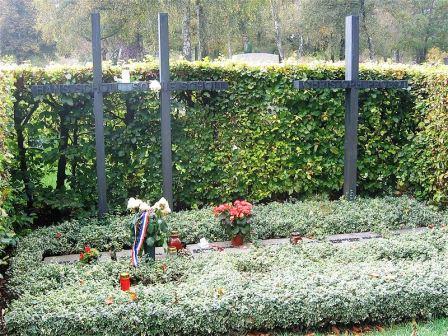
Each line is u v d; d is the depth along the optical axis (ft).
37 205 23.27
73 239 20.03
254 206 24.02
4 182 17.70
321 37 93.71
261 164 25.64
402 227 22.03
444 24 94.17
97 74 21.27
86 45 92.27
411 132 27.07
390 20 93.66
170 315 13.05
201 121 24.86
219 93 24.81
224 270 15.52
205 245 19.38
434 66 26.37
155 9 78.95
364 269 15.31
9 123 19.75
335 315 13.71
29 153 23.22
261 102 25.17
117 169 24.18
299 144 25.99
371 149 26.89
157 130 24.30
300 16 94.84
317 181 26.40
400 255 17.33
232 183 25.55
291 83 25.18
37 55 108.17
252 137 25.35
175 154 24.70
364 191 27.61
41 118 23.16
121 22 81.76
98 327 12.98
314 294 13.67
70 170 24.13
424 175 25.57
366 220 21.94
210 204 25.62
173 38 89.56
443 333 13.19
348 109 24.32
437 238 19.04
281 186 26.11
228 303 13.34
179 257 17.79
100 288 14.61
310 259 17.02
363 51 99.55
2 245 17.19
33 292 14.60
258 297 13.55
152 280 16.01
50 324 12.78
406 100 26.94
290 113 25.53
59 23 85.87
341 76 25.88
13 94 22.22
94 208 23.75
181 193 25.16
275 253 17.47
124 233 20.29
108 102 23.71
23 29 105.09
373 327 14.03
